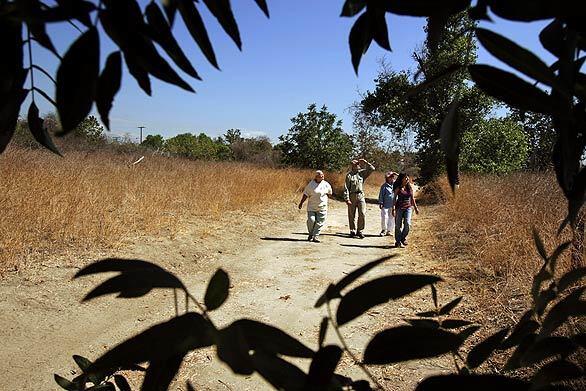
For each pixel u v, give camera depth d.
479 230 8.83
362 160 12.12
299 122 28.89
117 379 0.94
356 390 0.55
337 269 7.77
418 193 23.80
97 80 0.46
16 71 0.56
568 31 0.59
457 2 0.51
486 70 0.55
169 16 0.55
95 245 7.25
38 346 4.35
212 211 11.63
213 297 0.51
